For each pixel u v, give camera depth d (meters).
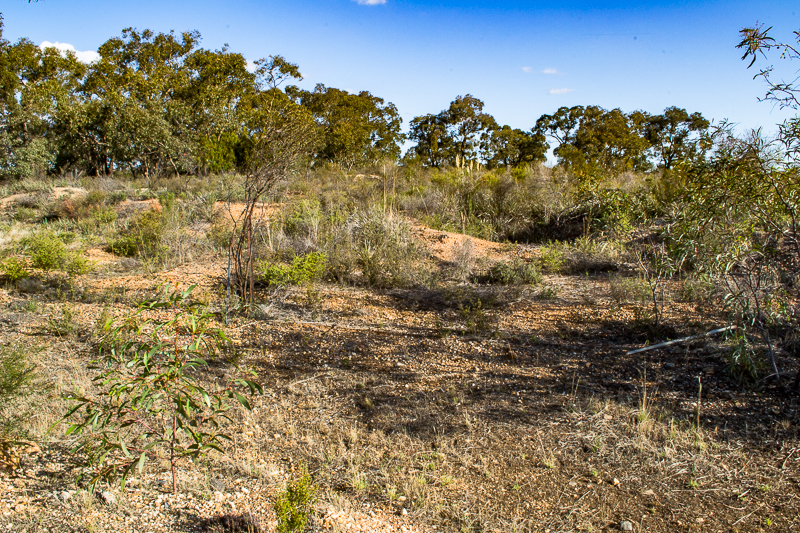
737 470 3.18
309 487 2.79
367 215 10.45
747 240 4.67
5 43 31.61
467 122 43.00
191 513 2.66
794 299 5.56
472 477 3.20
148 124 23.11
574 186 13.22
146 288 7.49
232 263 9.06
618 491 3.04
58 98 27.16
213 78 32.62
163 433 2.94
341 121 33.25
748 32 3.70
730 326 4.52
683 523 2.76
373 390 4.45
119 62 37.59
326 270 8.23
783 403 3.89
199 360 2.59
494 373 4.73
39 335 5.39
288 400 4.27
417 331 5.90
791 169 3.98
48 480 2.88
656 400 4.07
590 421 3.79
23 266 7.88
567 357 5.03
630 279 7.51
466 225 12.63
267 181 6.74
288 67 35.94
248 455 3.39
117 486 2.85
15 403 3.37
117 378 2.69
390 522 2.76
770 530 2.67
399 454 3.45
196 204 13.14
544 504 2.93
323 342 5.52
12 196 17.94
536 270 8.45
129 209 13.97
